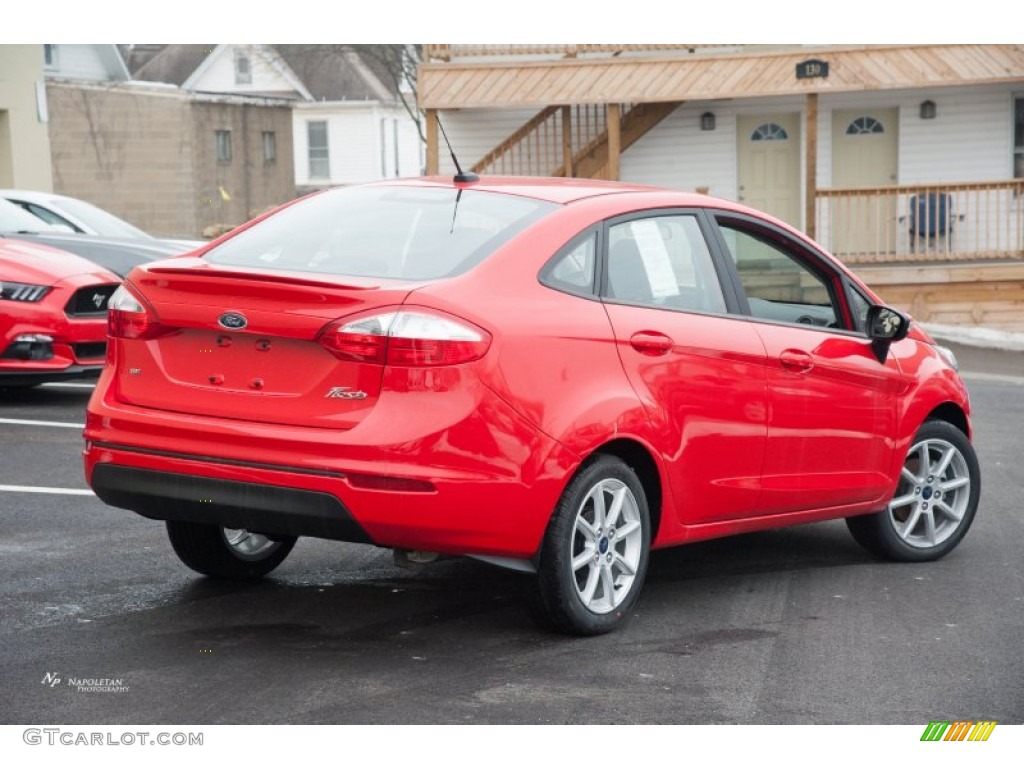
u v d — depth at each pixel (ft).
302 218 17.85
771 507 19.21
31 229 42.24
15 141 84.99
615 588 17.31
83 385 39.45
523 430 15.62
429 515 15.07
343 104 193.98
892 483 21.11
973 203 73.61
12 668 15.38
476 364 15.29
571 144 76.07
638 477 17.65
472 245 16.43
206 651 16.15
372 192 18.25
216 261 17.06
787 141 75.61
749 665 16.16
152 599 18.35
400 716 14.15
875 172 74.84
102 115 141.18
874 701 15.01
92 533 22.00
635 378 17.02
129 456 16.01
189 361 15.99
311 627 17.24
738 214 19.34
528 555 16.17
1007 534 24.09
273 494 15.19
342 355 15.10
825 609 18.84
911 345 21.71
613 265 17.33
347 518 14.98
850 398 20.12
